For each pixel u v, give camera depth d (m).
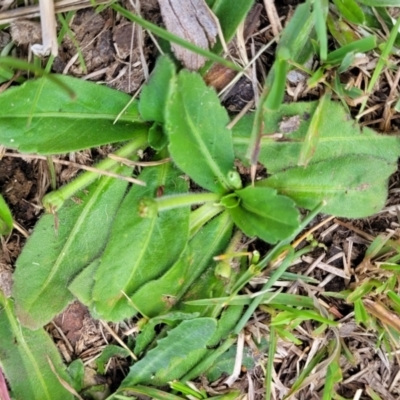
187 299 0.23
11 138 0.20
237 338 0.23
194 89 0.20
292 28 0.21
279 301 0.23
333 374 0.23
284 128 0.22
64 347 0.23
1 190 0.22
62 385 0.23
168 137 0.21
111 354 0.24
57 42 0.21
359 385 0.25
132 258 0.22
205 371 0.24
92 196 0.22
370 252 0.24
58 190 0.21
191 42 0.21
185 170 0.21
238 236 0.23
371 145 0.22
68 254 0.22
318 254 0.24
